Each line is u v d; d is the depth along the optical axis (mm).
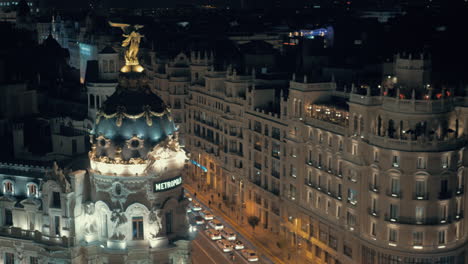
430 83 121500
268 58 198625
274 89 165250
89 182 80688
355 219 121875
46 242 81500
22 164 89688
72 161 89812
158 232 77938
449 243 113062
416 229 111062
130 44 80438
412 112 109750
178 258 79938
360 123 118062
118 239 77312
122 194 76500
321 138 132625
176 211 79938
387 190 113125
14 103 119312
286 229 148125
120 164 76000
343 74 153875
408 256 111812
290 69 196875
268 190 156875
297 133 140250
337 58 186500
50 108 138750
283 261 138625
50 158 97500
